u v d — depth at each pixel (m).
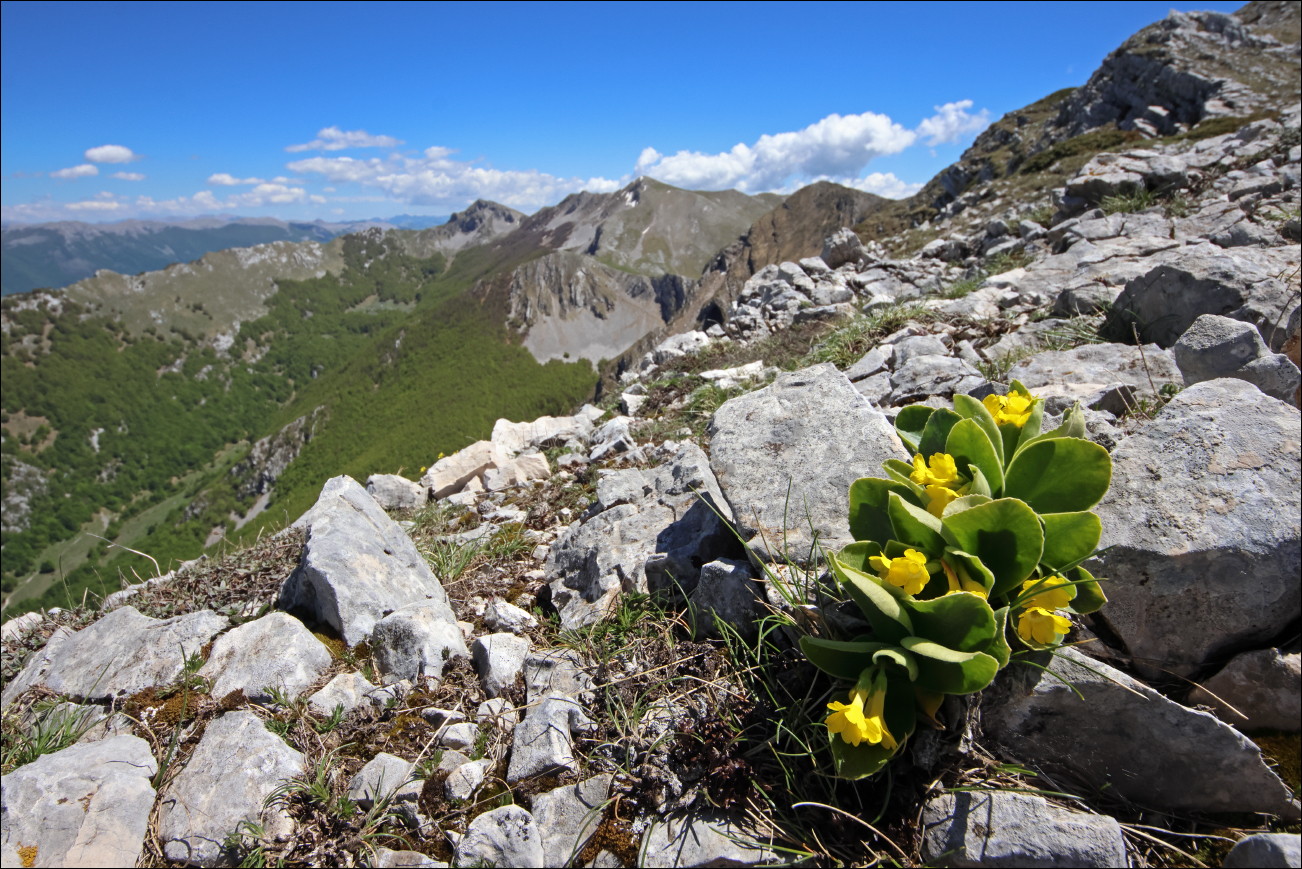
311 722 0.51
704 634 0.55
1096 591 0.43
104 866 0.40
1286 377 0.64
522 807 0.45
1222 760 0.39
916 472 0.45
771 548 0.52
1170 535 0.45
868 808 0.41
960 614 0.39
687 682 0.50
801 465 0.57
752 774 0.43
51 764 0.43
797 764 0.43
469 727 0.49
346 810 0.44
